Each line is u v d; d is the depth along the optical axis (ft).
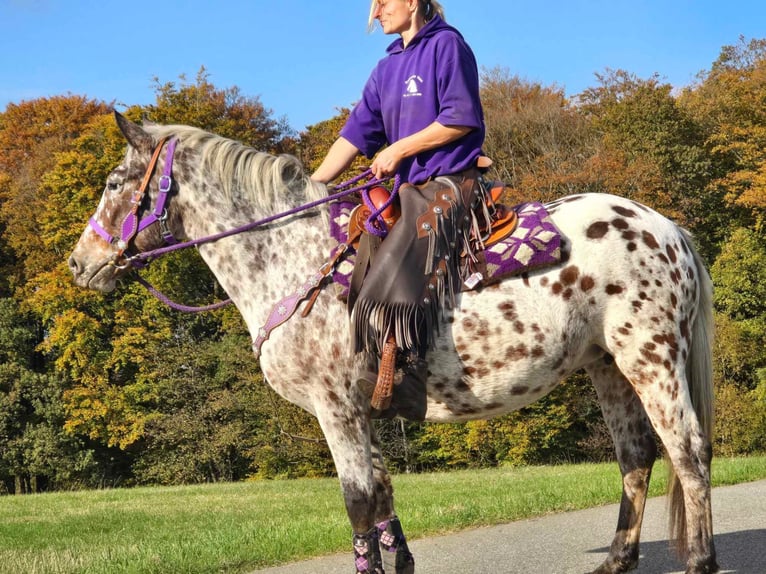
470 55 12.28
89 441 93.81
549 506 23.62
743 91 95.91
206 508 37.24
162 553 18.86
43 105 110.01
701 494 11.82
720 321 74.23
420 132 11.87
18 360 93.45
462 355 11.60
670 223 12.84
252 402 81.66
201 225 12.57
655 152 88.84
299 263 11.98
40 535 29.53
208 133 12.92
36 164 100.37
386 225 11.78
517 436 72.84
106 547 22.90
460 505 24.72
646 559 15.14
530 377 11.87
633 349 12.05
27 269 95.66
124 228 12.57
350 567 16.34
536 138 85.97
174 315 89.76
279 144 93.20
